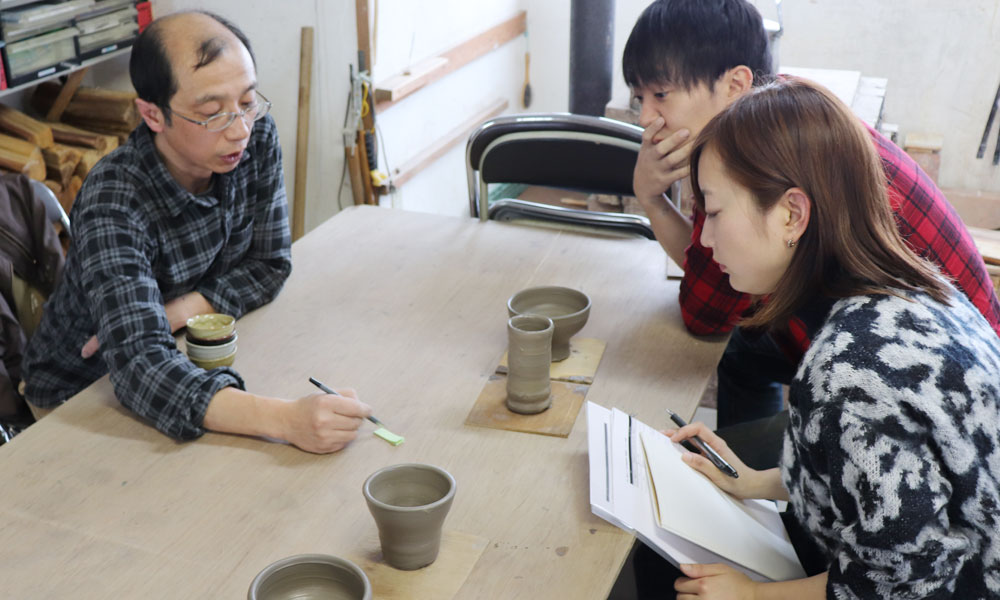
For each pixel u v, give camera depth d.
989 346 1.07
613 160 2.15
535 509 1.21
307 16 3.41
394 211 2.21
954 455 0.98
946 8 4.11
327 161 3.68
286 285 1.84
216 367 1.48
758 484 1.31
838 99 1.06
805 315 1.15
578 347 1.61
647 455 1.28
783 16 4.34
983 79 4.17
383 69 3.82
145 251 1.62
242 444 1.35
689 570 1.13
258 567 1.11
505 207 2.23
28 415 1.93
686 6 1.59
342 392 1.40
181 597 1.06
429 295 1.79
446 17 4.34
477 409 1.42
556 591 1.07
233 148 1.59
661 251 2.00
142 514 1.20
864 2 4.21
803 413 1.03
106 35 3.14
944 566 0.99
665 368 1.55
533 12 5.21
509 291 1.81
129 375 1.41
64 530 1.16
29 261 2.06
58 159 3.05
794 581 1.10
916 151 4.27
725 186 1.09
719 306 1.60
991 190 4.34
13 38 2.79
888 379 0.98
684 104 1.64
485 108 4.94
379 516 1.07
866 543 0.99
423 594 1.06
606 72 3.98
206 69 1.51
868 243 1.05
